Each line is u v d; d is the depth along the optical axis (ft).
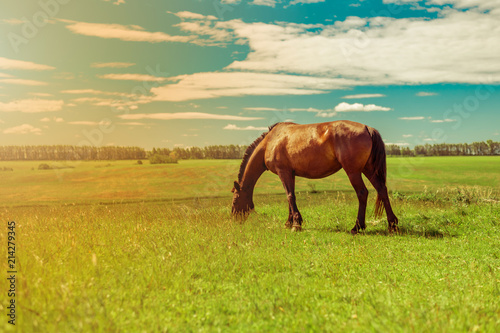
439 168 175.32
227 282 17.15
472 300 13.67
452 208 34.88
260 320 12.64
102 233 25.88
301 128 32.22
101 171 216.54
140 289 15.31
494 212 30.89
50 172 218.79
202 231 27.43
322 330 11.51
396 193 48.44
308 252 22.49
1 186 162.30
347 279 17.35
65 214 37.29
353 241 25.43
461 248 23.16
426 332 10.77
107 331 11.13
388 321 11.50
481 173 149.59
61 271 16.57
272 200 60.70
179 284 16.20
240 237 25.81
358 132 29.12
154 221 32.35
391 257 21.18
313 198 63.10
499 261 20.07
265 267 19.15
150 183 163.12
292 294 14.84
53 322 11.58
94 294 14.15
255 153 35.47
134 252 21.01
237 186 36.29
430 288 15.88
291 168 32.83
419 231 28.22
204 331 11.87
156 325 11.94
